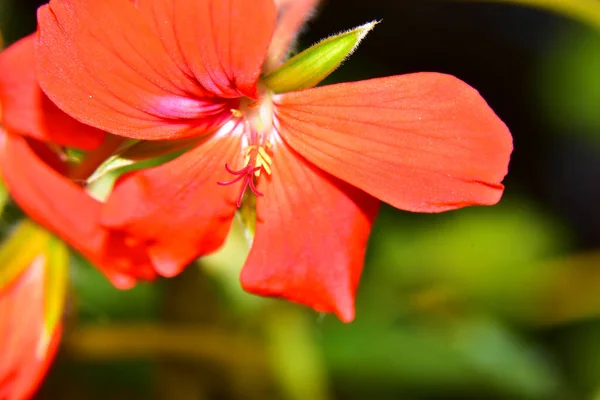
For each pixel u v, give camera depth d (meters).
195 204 0.20
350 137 0.20
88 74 0.19
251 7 0.19
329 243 0.21
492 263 0.28
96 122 0.20
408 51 0.32
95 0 0.19
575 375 0.28
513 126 0.32
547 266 0.28
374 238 0.27
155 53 0.19
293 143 0.20
